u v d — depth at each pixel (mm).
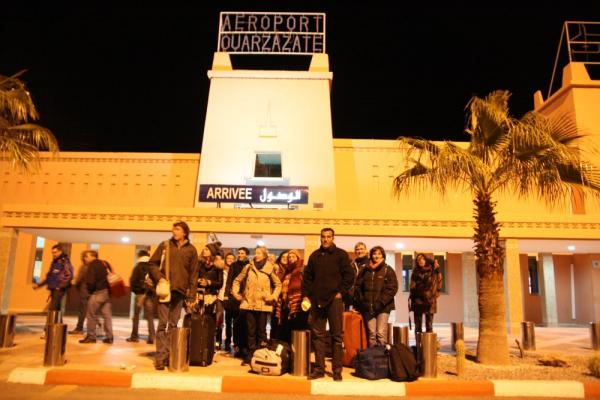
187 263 8125
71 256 23359
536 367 9070
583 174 9633
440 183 10172
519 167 9781
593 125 22531
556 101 24438
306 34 24188
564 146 9211
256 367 7633
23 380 7305
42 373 7348
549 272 22719
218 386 7078
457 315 22219
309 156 21922
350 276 7484
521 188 10164
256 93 22750
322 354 7562
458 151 9500
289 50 24078
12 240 17219
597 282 22047
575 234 17125
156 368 7801
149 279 8227
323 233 7703
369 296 8750
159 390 7035
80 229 17469
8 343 10164
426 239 17906
